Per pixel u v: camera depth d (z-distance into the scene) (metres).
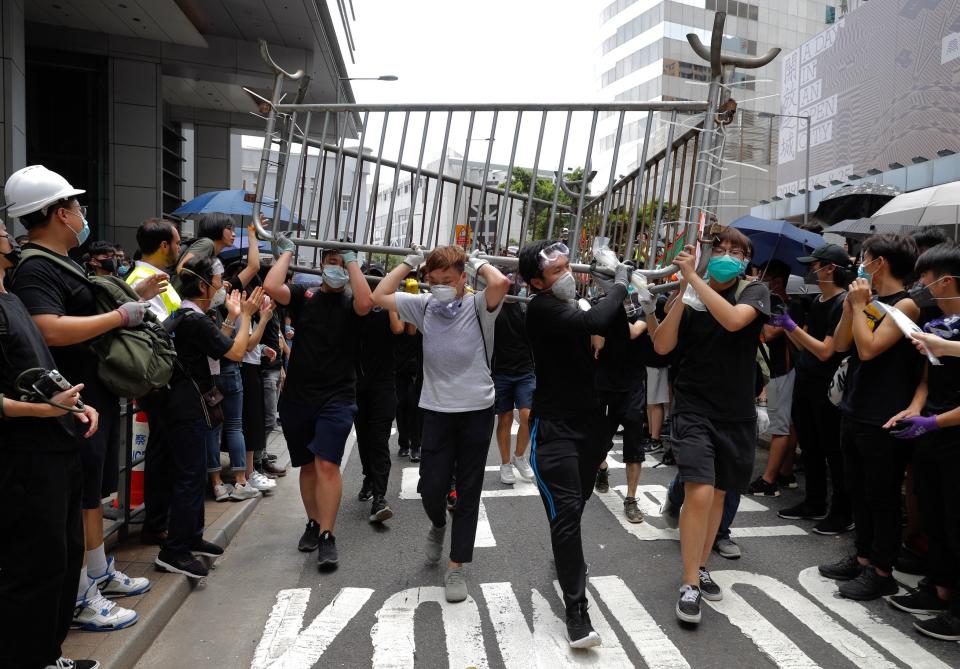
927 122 19.17
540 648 3.14
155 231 3.85
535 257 3.28
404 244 4.04
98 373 2.93
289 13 16.86
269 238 4.11
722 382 3.53
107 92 17.56
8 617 2.29
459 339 3.71
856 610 3.56
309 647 3.14
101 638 2.94
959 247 3.36
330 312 4.23
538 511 5.23
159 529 4.11
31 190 2.57
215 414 3.79
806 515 5.05
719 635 3.28
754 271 5.59
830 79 23.97
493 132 3.92
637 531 4.82
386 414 5.05
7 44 12.08
